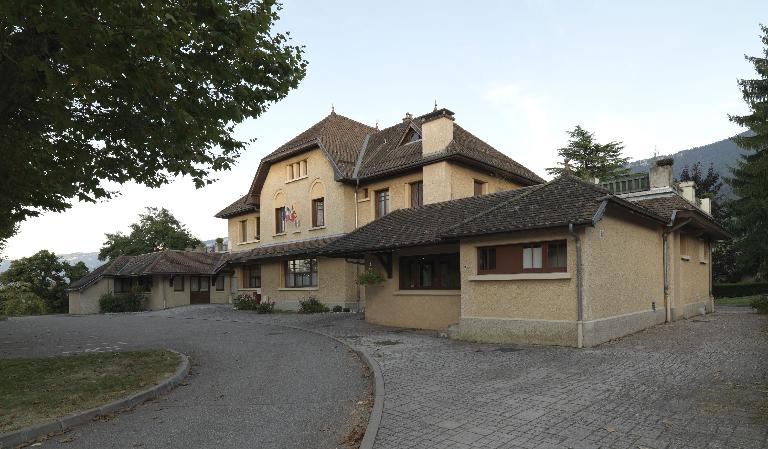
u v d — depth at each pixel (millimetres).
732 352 9781
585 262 11164
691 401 6559
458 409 6672
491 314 12766
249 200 31188
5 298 42531
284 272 27859
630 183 19656
